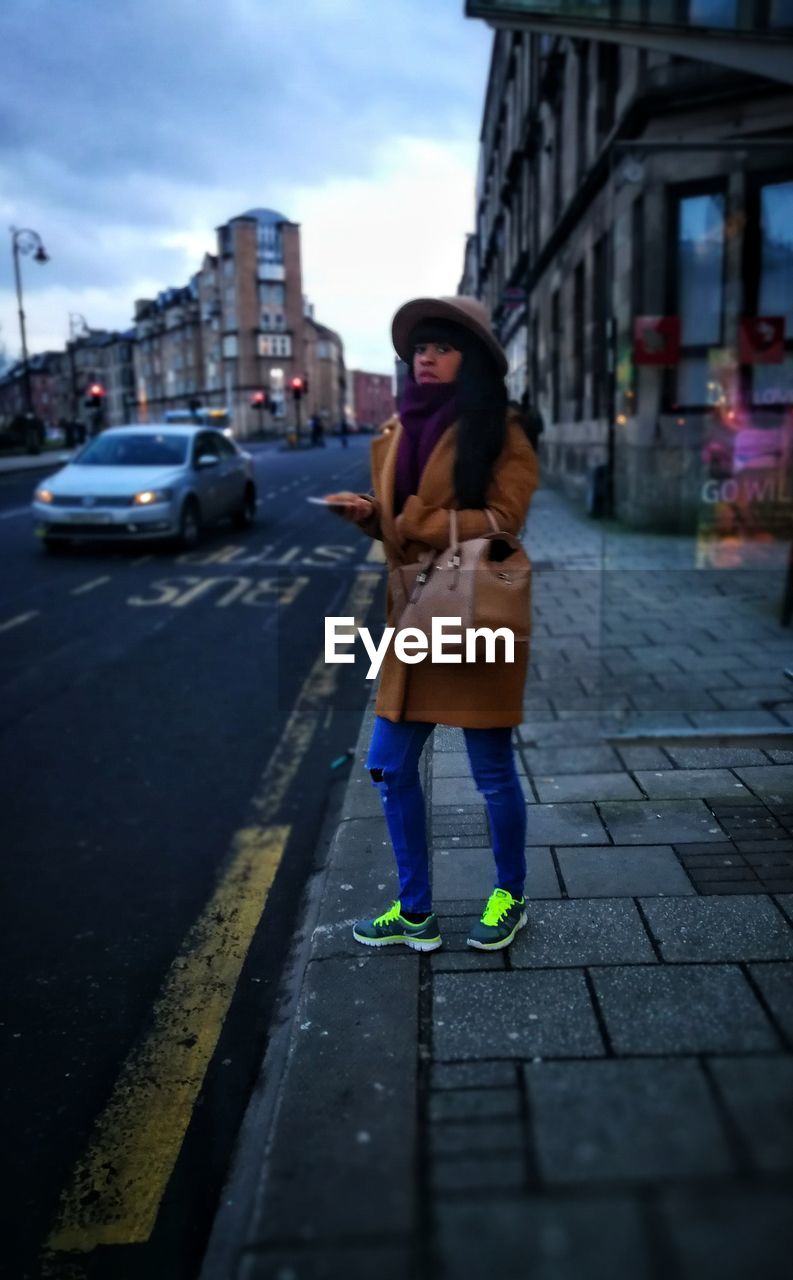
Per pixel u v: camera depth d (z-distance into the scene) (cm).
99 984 279
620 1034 194
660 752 379
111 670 630
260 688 581
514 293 1934
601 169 1277
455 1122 167
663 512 1068
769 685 487
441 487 212
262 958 291
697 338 1025
